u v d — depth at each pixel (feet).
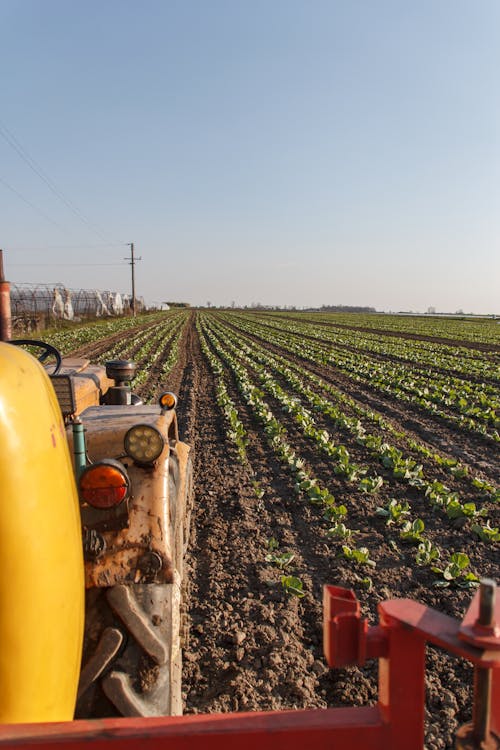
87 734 5.74
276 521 23.18
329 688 13.55
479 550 20.70
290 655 14.51
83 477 8.88
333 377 67.51
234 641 14.99
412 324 208.44
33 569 6.40
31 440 6.66
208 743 5.78
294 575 18.76
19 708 6.23
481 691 5.89
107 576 8.99
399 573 18.90
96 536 9.21
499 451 34.86
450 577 18.20
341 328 177.37
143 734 5.75
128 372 18.49
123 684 8.53
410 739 6.08
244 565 19.27
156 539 9.26
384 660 6.27
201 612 16.51
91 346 100.07
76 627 7.65
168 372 66.59
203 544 20.98
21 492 6.32
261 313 336.49
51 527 6.86
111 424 12.18
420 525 21.71
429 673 13.89
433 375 67.26
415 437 38.37
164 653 8.73
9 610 6.15
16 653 6.20
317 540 21.47
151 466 9.89
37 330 119.65
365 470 29.37
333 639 6.26
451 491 26.09
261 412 42.45
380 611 6.42
